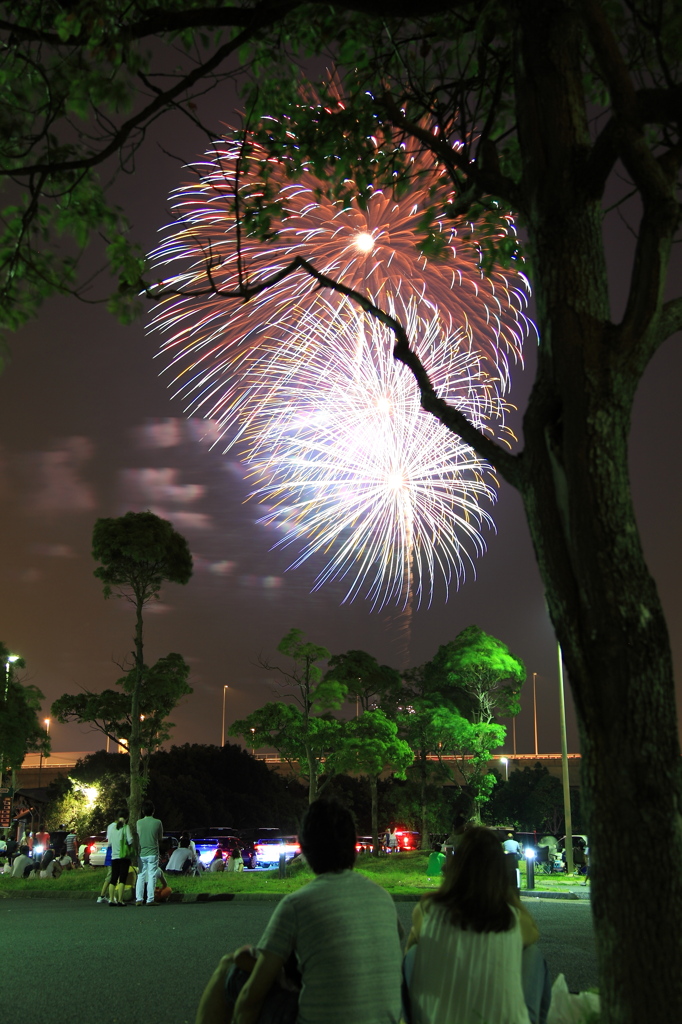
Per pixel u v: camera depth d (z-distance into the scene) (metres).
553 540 4.04
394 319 5.11
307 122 7.91
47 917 14.62
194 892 18.78
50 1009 7.30
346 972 3.45
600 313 4.21
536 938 4.11
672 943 3.53
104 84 6.49
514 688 38.03
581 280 4.23
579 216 4.30
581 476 3.97
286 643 30.55
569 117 4.46
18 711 41.03
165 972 9.08
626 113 4.17
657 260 4.13
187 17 6.15
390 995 3.50
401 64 7.80
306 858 3.77
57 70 6.57
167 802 54.06
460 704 39.81
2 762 41.72
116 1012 7.20
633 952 3.55
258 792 63.50
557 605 3.98
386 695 37.41
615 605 3.82
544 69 4.52
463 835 3.84
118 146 6.50
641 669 3.75
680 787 3.69
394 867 27.86
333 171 8.43
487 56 7.54
